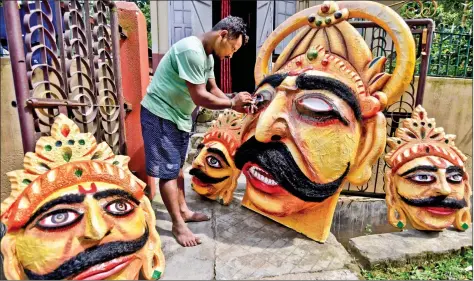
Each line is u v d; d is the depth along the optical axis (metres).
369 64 2.18
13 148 2.07
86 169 1.65
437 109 3.29
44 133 1.71
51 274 1.47
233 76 6.81
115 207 1.66
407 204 2.34
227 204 2.85
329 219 2.25
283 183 2.14
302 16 2.41
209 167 2.81
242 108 2.24
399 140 2.43
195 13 5.06
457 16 4.29
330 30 2.28
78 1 2.13
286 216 2.39
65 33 1.89
